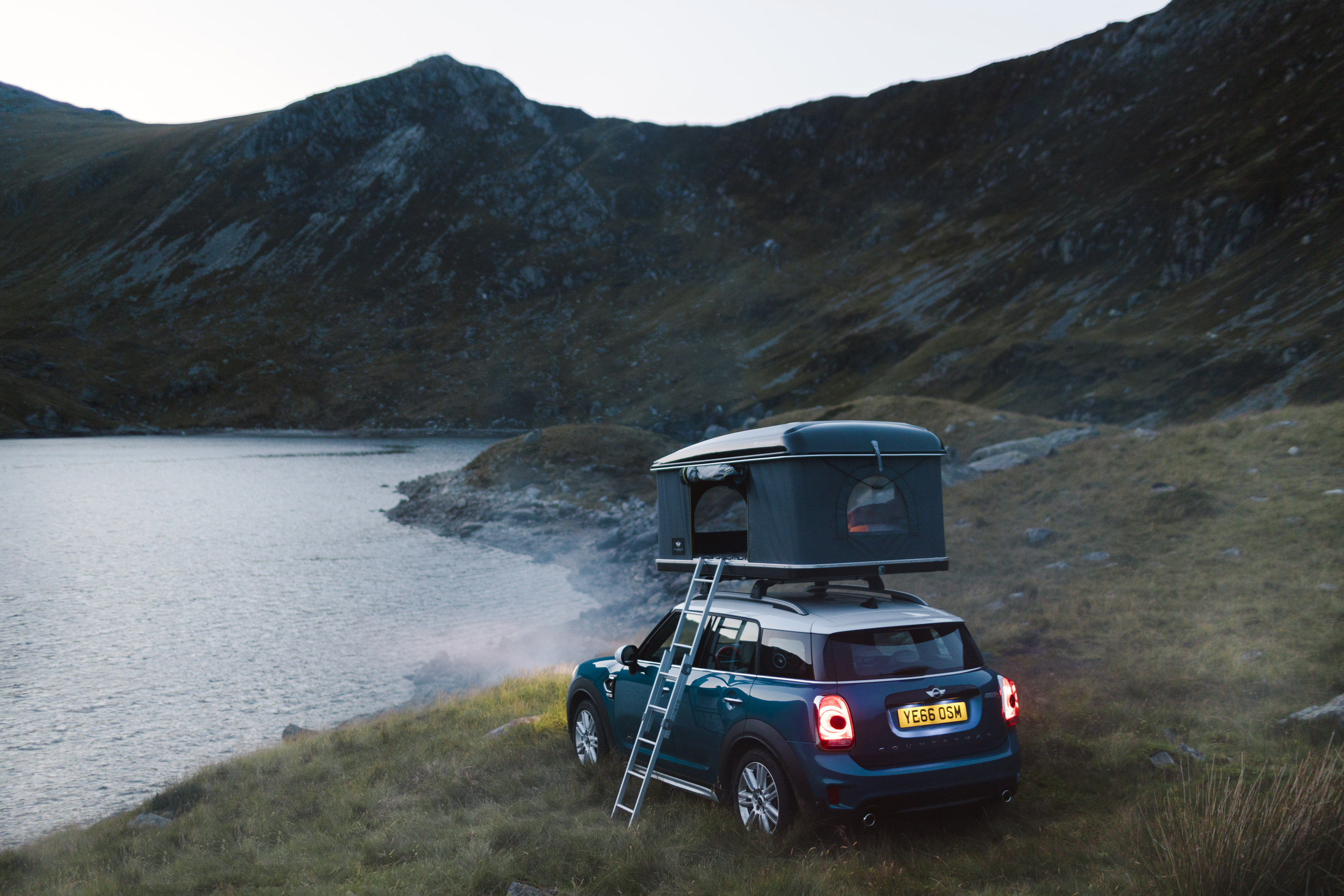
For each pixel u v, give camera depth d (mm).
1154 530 18359
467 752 10203
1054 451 28906
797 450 6926
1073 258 179250
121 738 17719
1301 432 21469
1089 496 22266
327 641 26375
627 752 8281
